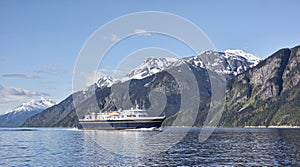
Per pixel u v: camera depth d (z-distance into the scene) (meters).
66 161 77.50
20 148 114.75
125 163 73.31
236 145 116.38
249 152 92.12
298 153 88.19
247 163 72.00
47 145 125.69
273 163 71.56
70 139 160.50
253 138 160.25
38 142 145.38
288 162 72.69
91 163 73.75
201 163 72.69
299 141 136.38
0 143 142.38
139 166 69.44
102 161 76.31
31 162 77.69
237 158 79.94
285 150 96.38
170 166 69.25
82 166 70.12
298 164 69.94
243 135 194.62
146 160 77.19
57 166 70.75
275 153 88.75
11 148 115.38
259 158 79.31
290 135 193.38
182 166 69.19
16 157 87.62
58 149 106.69
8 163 76.94
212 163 72.62
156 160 77.12
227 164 71.19
